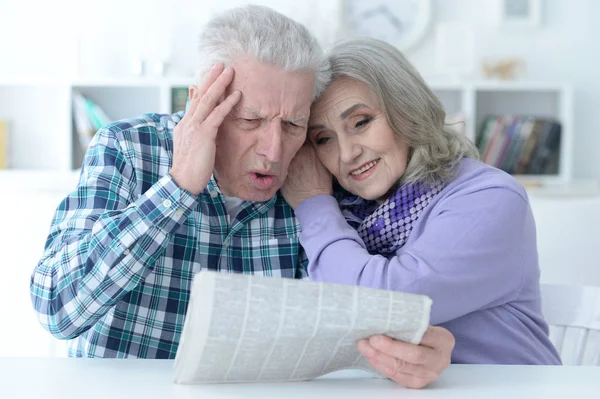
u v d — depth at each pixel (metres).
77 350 1.40
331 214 1.44
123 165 1.41
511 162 3.61
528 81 3.61
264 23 1.33
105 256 1.16
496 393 0.91
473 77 3.62
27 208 2.21
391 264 1.28
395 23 3.65
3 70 3.55
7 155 3.53
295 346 0.89
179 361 0.89
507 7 3.66
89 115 3.46
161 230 1.19
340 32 3.57
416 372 0.92
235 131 1.34
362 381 0.96
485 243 1.32
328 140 1.48
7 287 2.16
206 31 1.38
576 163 3.77
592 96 3.75
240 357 0.88
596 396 0.90
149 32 3.59
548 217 2.16
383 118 1.44
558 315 1.60
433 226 1.34
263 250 1.49
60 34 3.56
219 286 0.85
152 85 3.46
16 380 0.91
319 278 1.38
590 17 3.72
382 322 0.90
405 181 1.48
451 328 1.36
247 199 1.41
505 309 1.40
